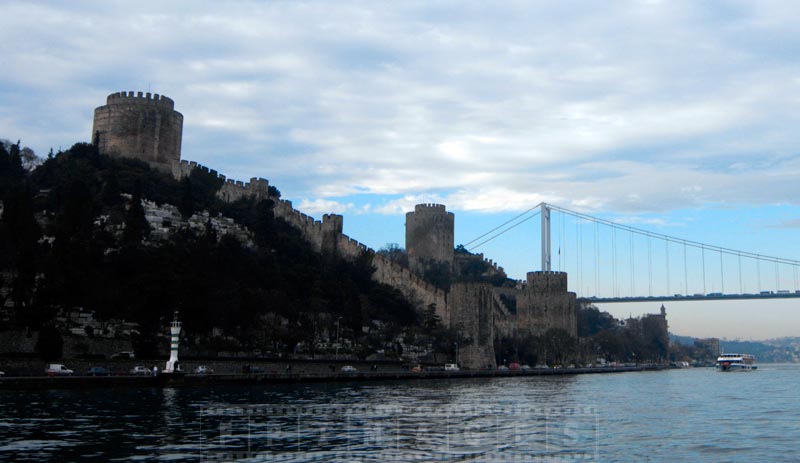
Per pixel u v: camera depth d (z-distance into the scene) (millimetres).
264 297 116062
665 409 65750
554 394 84125
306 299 134500
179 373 81312
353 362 120562
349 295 143375
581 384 113750
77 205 110062
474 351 154125
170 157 157375
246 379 89375
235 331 109812
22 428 44656
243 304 110125
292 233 165750
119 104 154125
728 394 89250
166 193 143875
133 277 101312
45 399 62406
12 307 91750
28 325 85750
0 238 94125
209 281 106812
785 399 80000
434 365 143125
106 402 60750
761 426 52500
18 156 135125
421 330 150500
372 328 144250
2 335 83875
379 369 125688
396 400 69500
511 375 144250
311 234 174500
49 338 82000
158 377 79875
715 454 40031
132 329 99375
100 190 133375
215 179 161000
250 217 155750
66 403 59250
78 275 94438
